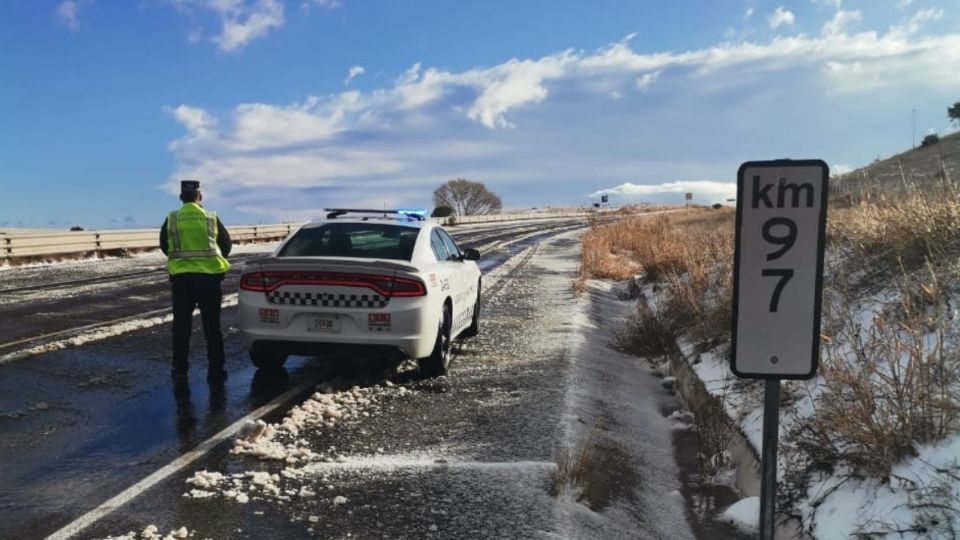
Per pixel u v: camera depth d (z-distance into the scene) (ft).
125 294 43.19
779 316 8.59
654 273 43.52
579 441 16.01
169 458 15.01
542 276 55.67
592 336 30.40
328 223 23.79
